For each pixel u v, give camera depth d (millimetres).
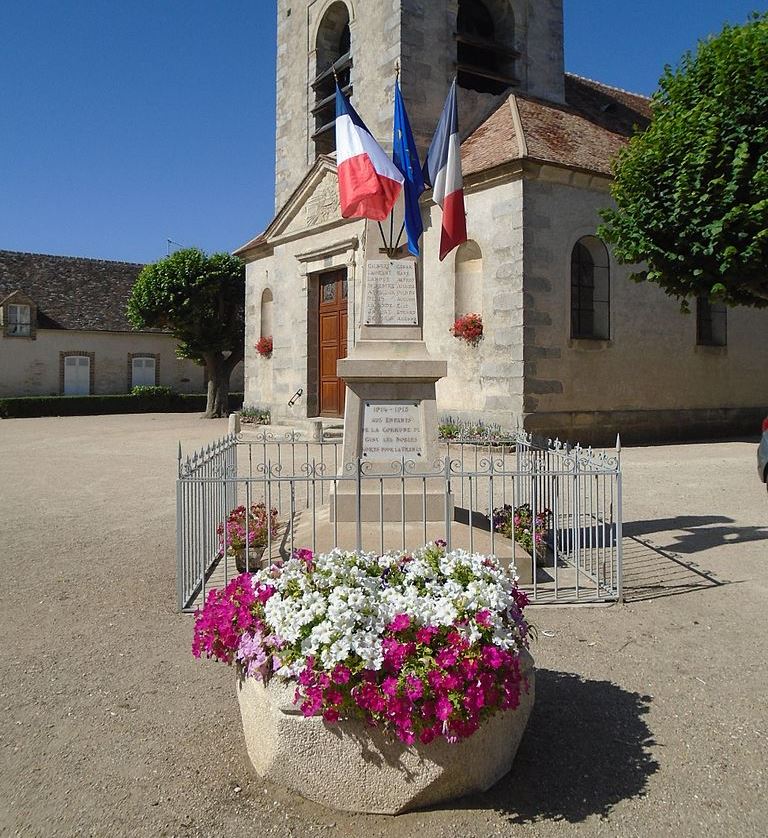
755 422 17984
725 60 10523
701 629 4594
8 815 2713
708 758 3082
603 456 5520
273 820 2674
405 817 2689
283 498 9312
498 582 3047
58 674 3980
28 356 34406
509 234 13789
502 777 2912
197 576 5863
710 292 11195
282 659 2727
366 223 6234
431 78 16422
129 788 2881
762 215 9875
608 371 14930
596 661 4109
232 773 2979
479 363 14414
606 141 16312
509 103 16188
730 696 3658
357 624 2699
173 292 26422
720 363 17234
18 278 36156
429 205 15391
